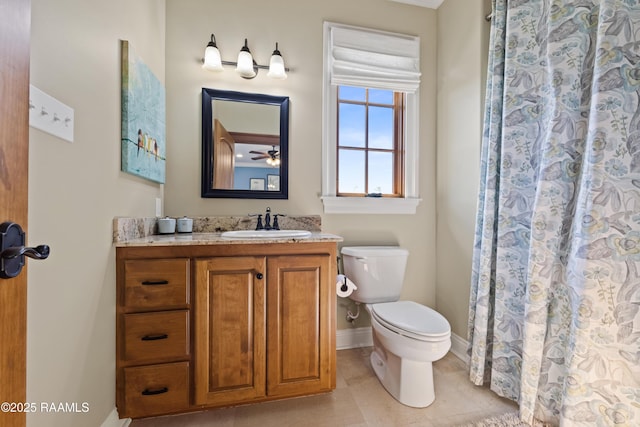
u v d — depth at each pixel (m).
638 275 1.02
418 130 2.08
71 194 0.92
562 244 1.21
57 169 0.86
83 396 0.98
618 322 1.04
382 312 1.51
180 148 1.75
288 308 1.34
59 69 0.86
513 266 1.42
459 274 1.89
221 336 1.27
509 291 1.43
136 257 1.20
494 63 1.53
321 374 1.39
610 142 1.05
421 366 1.40
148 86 1.43
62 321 0.88
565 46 1.21
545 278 1.24
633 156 1.03
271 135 1.87
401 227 2.08
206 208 1.79
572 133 1.19
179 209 1.75
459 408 1.37
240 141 1.83
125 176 1.26
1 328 0.50
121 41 1.21
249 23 1.84
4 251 0.49
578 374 1.09
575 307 1.11
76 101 0.94
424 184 2.11
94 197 1.04
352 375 1.65
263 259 1.31
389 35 2.03
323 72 1.95
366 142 2.08
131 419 1.26
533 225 1.27
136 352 1.19
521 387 1.29
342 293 1.54
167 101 1.72
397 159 2.12
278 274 1.33
